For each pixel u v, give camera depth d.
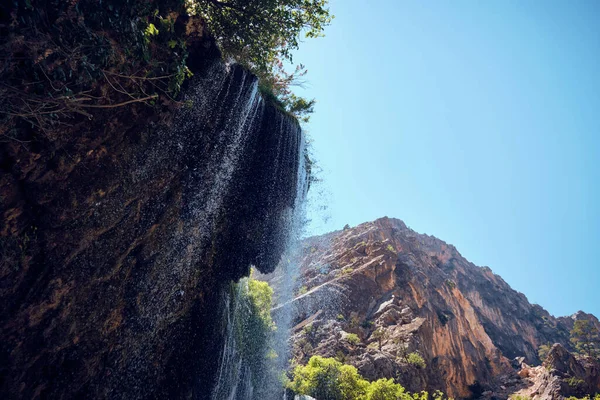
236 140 10.14
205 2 9.35
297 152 12.82
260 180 11.24
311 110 14.41
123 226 7.26
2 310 5.71
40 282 6.10
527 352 93.69
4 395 5.84
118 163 7.04
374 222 93.75
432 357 53.34
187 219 8.82
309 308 54.69
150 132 7.59
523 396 55.16
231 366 12.77
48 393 6.38
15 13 4.56
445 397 48.25
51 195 6.13
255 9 9.53
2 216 5.61
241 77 9.99
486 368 67.38
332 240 84.81
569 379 55.47
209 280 10.09
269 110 11.45
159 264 8.14
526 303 118.56
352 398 23.12
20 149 5.58
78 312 6.64
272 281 24.53
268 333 17.77
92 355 6.92
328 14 10.21
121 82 6.54
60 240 6.30
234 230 10.70
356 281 61.81
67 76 5.48
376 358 44.34
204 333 10.23
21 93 4.94
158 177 7.91
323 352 44.31
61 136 5.98
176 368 9.13
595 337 95.25
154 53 6.95
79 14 5.29
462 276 111.50
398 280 64.75
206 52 8.88
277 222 12.38
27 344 6.03
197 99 8.74
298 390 20.22
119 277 7.30
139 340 7.89
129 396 7.74
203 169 9.13
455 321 68.88
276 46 11.00
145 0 6.18
